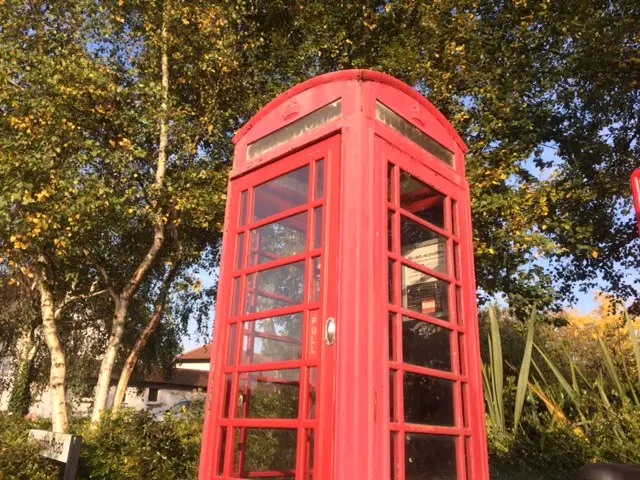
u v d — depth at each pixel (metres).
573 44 10.02
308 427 2.87
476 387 3.43
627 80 10.27
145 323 18.00
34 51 10.26
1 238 9.60
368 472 2.56
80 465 6.85
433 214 3.65
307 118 3.68
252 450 3.24
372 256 2.97
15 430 7.87
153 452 6.45
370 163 3.20
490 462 5.09
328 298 3.00
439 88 9.24
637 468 2.43
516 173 9.25
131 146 9.73
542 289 8.95
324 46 10.36
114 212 10.05
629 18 9.30
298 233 3.50
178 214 10.89
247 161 4.07
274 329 3.35
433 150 3.84
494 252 8.43
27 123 9.17
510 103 9.12
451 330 3.42
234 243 3.88
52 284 11.53
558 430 5.03
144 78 10.59
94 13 10.38
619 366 6.20
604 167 11.23
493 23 10.16
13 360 19.19
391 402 2.84
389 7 10.38
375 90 3.48
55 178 9.04
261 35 11.38
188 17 10.45
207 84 11.05
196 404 10.91
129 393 27.08
